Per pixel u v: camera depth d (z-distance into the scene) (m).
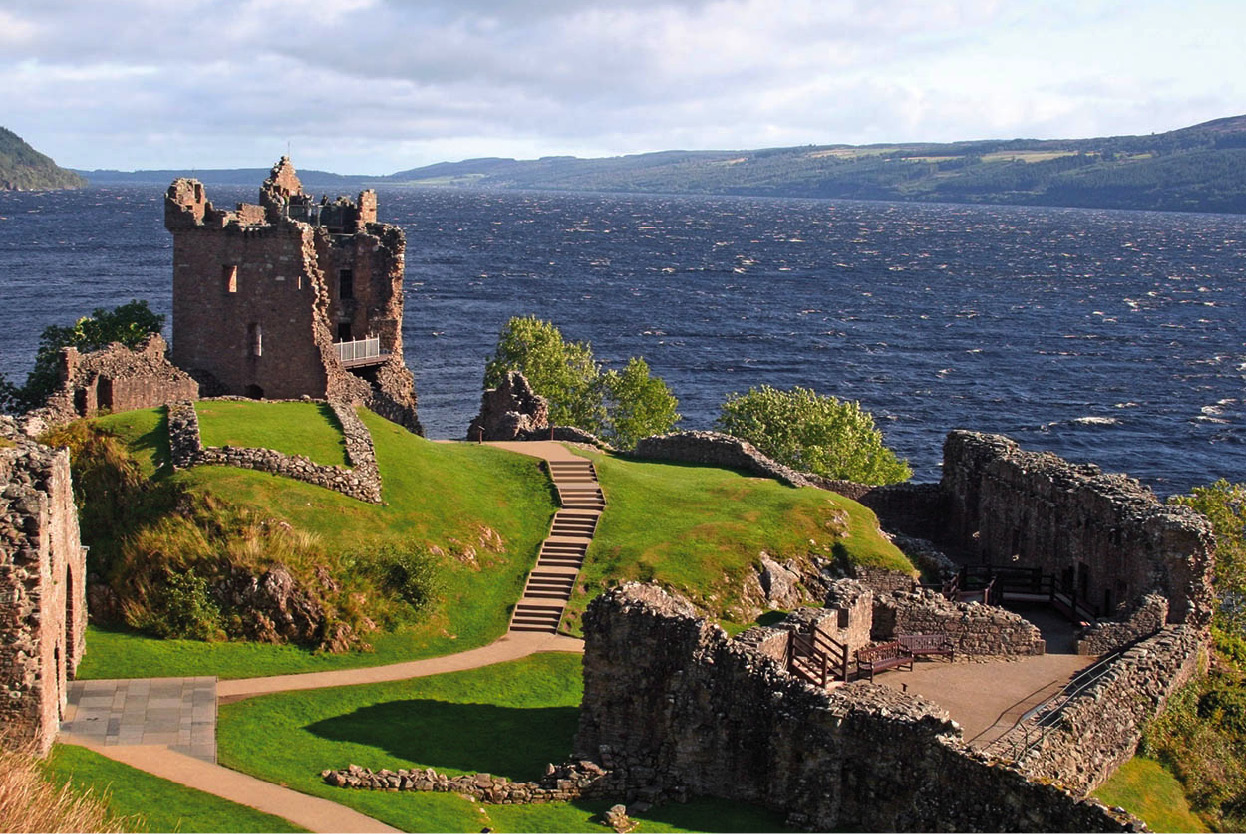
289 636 47.53
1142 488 58.69
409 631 48.72
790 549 57.31
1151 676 43.72
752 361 189.12
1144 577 52.53
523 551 55.97
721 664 37.31
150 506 51.09
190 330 82.38
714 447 69.88
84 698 41.22
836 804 34.94
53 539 37.22
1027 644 47.25
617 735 38.84
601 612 39.00
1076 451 141.00
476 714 42.72
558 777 36.81
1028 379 181.25
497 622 50.56
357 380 86.25
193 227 81.25
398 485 56.59
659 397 100.31
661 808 36.22
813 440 88.62
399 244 92.06
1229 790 41.97
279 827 32.38
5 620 34.38
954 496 69.38
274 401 64.12
